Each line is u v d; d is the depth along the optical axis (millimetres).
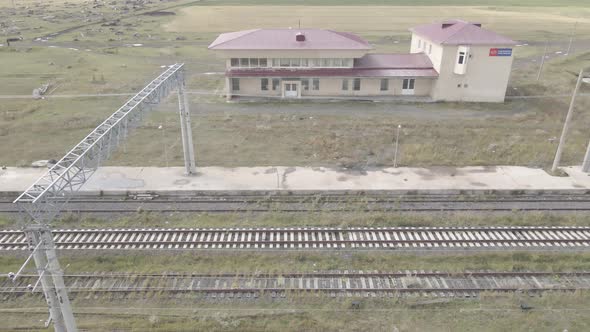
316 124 38469
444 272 19516
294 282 18969
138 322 16766
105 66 60375
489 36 43594
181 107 26703
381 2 160250
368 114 41375
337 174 29266
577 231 22891
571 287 18781
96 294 18141
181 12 133125
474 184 27812
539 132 36844
